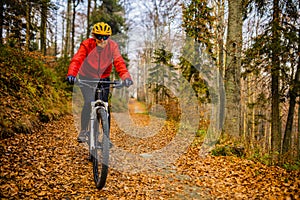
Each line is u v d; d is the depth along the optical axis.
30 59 13.20
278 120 9.15
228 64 8.09
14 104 8.51
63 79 16.80
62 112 12.23
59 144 6.96
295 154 7.75
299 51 7.47
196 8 10.55
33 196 3.77
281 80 8.49
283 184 4.73
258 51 7.79
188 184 4.90
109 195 4.11
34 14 14.43
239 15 8.01
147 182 4.91
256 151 7.07
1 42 12.80
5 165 4.75
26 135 7.20
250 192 4.46
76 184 4.42
